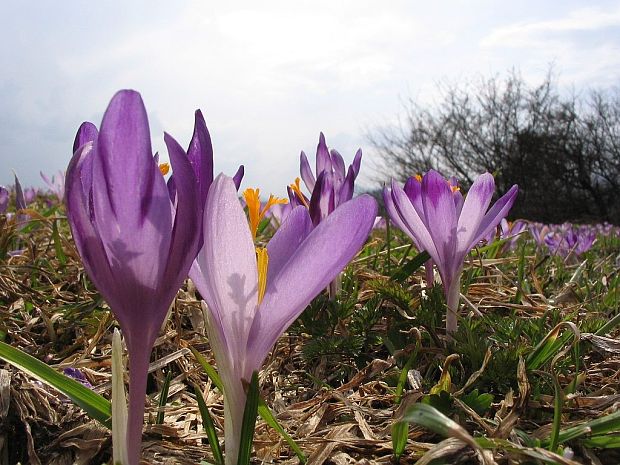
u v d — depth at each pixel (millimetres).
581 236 506
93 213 91
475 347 168
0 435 144
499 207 185
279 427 124
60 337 214
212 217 96
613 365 186
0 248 278
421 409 100
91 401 128
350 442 135
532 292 299
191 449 139
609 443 124
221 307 102
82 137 98
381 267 305
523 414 150
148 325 92
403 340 191
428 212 177
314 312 197
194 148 96
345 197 191
